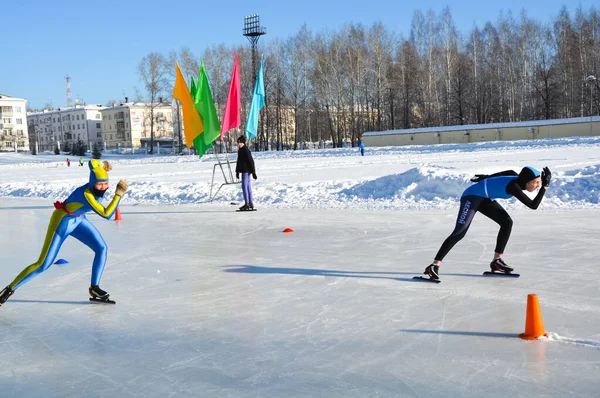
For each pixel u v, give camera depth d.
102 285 6.54
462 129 50.22
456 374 3.66
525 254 7.36
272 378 3.70
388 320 4.86
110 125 104.75
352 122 63.41
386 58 64.06
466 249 7.79
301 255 7.84
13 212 14.72
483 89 62.81
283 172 23.34
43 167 45.66
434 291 5.77
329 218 11.37
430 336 4.42
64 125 114.12
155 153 74.38
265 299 5.66
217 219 11.88
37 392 3.62
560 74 60.00
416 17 65.25
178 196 16.42
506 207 11.63
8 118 99.25
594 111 57.62
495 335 4.41
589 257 7.09
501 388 3.43
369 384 3.55
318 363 3.94
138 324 5.00
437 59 63.44
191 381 3.70
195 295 5.92
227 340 4.49
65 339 4.66
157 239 9.62
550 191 12.60
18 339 4.70
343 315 5.05
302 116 71.94
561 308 5.05
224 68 69.31
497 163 21.14
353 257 7.57
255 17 49.41
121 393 3.56
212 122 14.61
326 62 63.72
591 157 22.69
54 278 6.96
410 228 9.77
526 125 46.75
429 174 14.12
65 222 5.40
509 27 63.97
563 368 3.71
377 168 23.36
